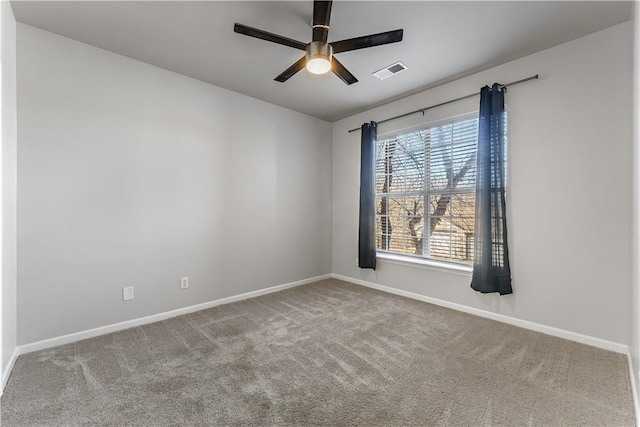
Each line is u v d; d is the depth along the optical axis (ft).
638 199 5.34
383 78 10.17
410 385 6.02
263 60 9.05
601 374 6.35
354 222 14.23
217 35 7.75
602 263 7.53
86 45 8.12
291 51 8.53
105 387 5.92
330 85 10.78
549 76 8.30
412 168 12.07
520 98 8.84
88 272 8.17
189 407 5.35
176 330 8.71
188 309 10.15
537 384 6.03
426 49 8.34
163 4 6.54
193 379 6.21
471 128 10.25
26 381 6.09
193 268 10.29
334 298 11.79
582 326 7.83
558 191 8.18
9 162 6.48
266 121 12.44
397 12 6.76
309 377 6.30
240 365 6.77
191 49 8.42
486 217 9.12
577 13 6.79
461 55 8.66
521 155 8.83
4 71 6.13
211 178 10.75
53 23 7.19
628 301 7.06
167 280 9.68
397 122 12.30
